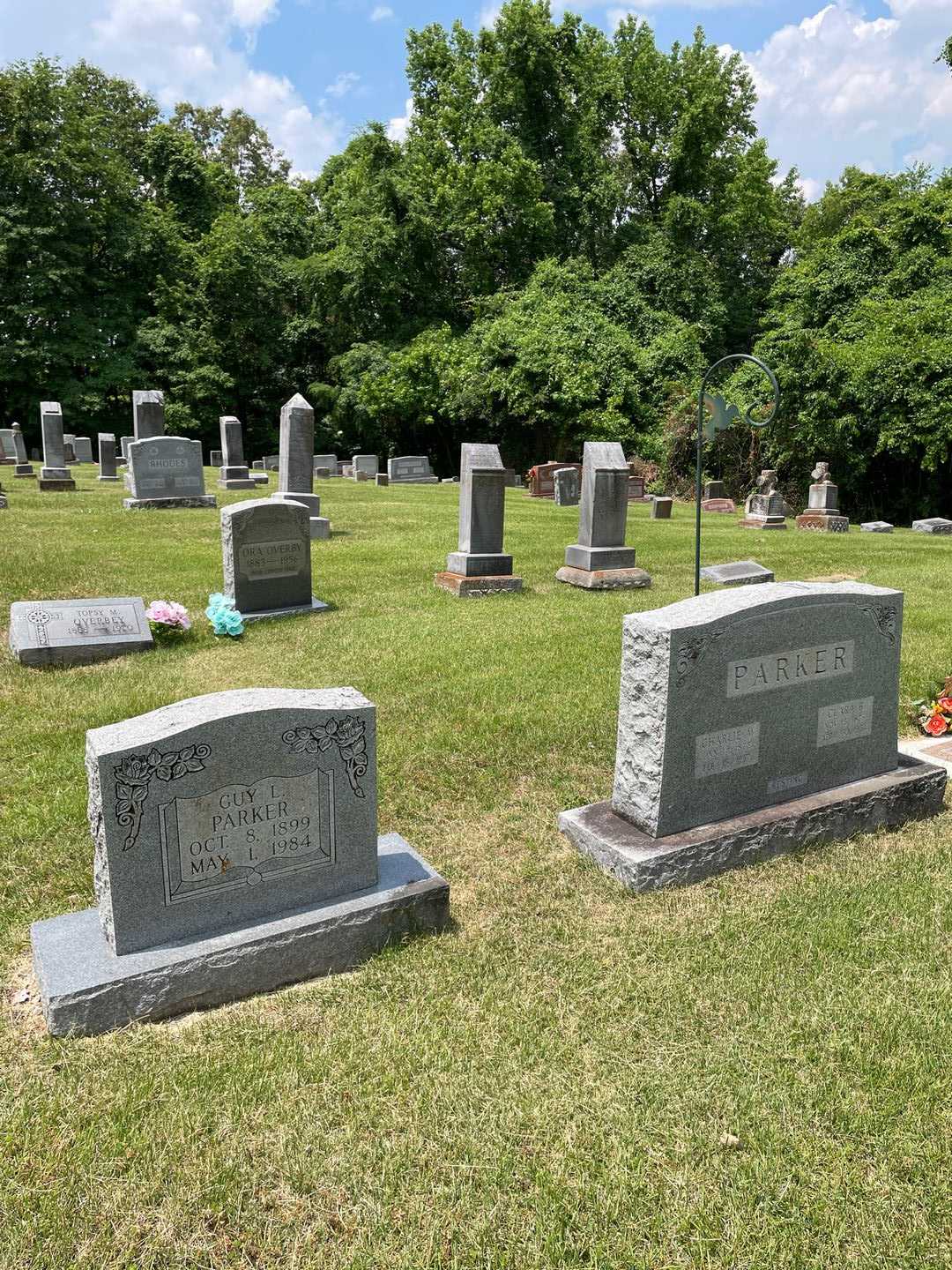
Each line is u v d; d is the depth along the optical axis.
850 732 5.40
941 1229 2.76
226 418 22.72
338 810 4.05
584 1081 3.36
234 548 9.83
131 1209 2.79
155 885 3.65
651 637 4.66
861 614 5.25
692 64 41.22
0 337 35.84
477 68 40.78
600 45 41.28
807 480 31.28
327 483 28.44
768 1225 2.77
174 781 3.60
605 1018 3.72
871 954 4.17
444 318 42.03
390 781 5.84
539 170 39.62
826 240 35.25
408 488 27.62
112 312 39.16
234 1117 3.15
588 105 40.81
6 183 35.78
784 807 5.14
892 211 32.59
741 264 44.59
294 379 43.72
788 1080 3.37
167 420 38.59
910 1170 2.97
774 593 5.00
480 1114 3.20
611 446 12.65
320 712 3.91
